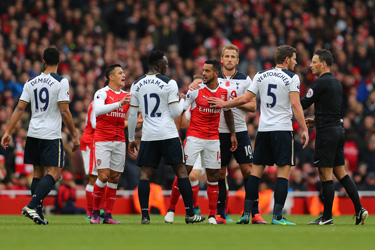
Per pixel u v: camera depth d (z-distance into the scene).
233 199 56.59
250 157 35.06
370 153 67.25
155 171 57.06
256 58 79.81
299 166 64.06
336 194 59.88
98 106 32.78
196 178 37.41
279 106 31.56
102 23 81.25
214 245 20.80
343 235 24.81
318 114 32.25
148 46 77.56
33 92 31.16
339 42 90.81
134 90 31.56
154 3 84.56
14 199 51.88
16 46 69.44
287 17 88.25
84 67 70.31
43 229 26.86
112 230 26.36
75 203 53.56
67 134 58.22
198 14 85.56
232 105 32.12
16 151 55.28
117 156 34.38
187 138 33.09
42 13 75.94
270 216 51.72
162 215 52.59
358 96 82.25
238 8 87.19
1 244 20.78
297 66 79.69
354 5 95.38
